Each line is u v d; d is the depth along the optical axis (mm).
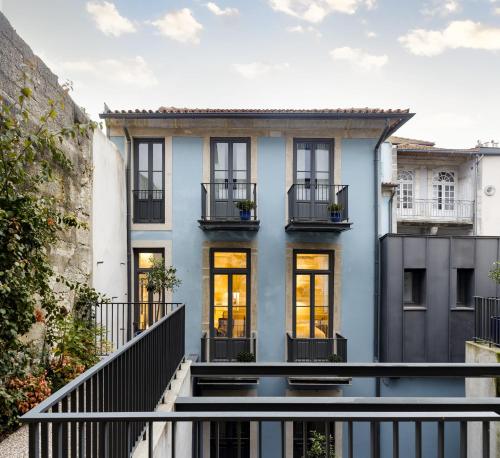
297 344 8359
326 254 8875
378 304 8734
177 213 8773
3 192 3877
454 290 8383
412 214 14219
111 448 2525
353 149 8883
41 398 3824
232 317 8773
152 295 8609
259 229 8742
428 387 8336
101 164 7160
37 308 4730
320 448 7211
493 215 13602
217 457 2184
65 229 5414
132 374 3033
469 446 6336
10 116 4211
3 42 4230
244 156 8945
